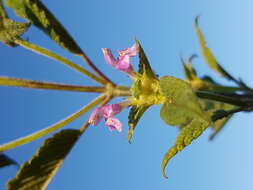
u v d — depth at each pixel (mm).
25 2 99
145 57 95
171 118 80
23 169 100
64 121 100
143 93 96
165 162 87
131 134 97
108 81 101
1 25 100
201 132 86
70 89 100
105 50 99
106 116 98
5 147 98
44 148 101
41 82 98
